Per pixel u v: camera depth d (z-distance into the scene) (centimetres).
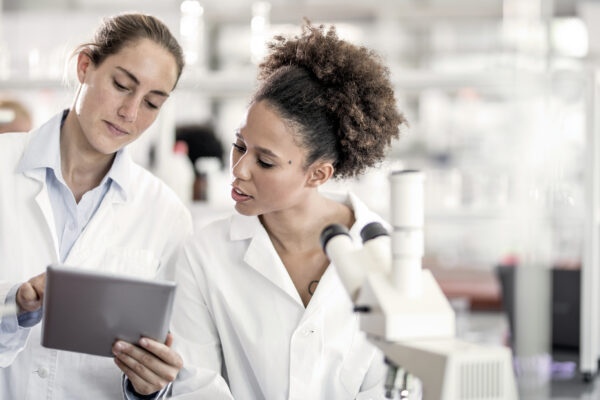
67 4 511
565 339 321
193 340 169
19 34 503
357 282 118
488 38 509
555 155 346
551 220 341
